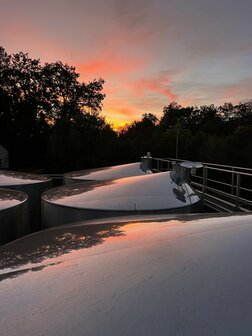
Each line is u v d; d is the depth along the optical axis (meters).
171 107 84.25
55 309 1.56
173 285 1.65
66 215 4.83
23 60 47.12
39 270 2.02
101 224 3.16
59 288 1.75
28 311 1.57
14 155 46.16
